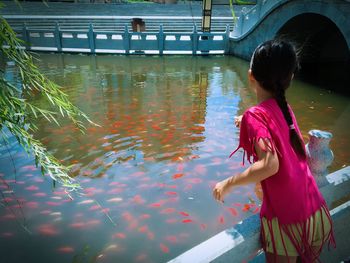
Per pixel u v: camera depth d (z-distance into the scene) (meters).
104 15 22.91
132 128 6.24
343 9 8.96
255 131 1.31
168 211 3.79
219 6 25.08
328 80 11.08
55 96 2.20
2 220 3.61
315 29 12.48
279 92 1.42
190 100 8.20
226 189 1.39
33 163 4.81
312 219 1.41
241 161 4.94
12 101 1.95
